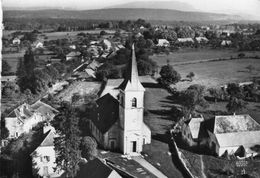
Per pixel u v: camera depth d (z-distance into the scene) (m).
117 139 76.25
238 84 123.69
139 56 168.50
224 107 110.56
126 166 67.81
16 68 186.38
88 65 169.25
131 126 73.25
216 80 143.12
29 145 73.25
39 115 97.12
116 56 185.38
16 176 63.38
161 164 70.56
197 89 113.38
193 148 80.44
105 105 85.44
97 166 52.44
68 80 154.25
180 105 114.38
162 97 125.56
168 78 139.50
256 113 104.06
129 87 71.00
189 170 69.50
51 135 68.25
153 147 79.00
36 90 133.88
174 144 80.25
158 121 99.00
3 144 80.56
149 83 145.75
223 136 77.62
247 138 78.38
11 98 124.62
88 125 90.44
